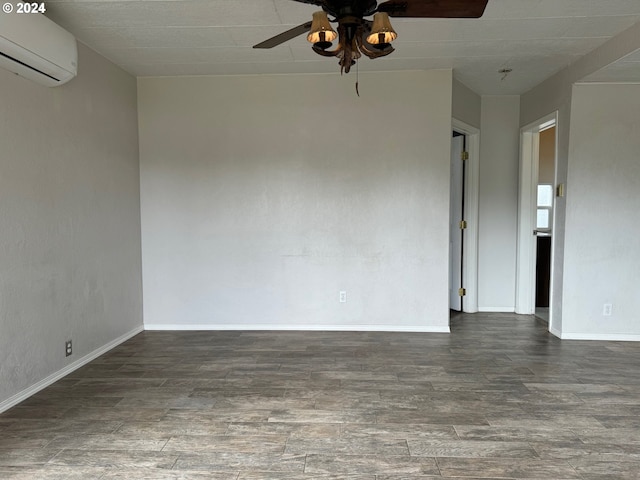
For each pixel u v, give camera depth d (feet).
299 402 9.02
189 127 14.23
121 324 13.23
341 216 14.17
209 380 10.21
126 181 13.52
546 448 7.28
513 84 15.14
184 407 8.80
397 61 12.76
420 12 6.64
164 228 14.49
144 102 14.23
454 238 17.29
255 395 9.37
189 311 14.66
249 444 7.40
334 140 14.02
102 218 12.14
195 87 14.14
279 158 14.17
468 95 15.60
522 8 9.24
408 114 13.78
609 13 9.48
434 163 13.82
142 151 14.35
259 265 14.46
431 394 9.39
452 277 17.51
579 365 11.15
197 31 10.55
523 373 10.61
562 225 13.47
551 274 14.26
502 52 11.98
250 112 14.12
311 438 7.59
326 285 14.37
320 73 13.88
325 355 11.94
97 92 11.89
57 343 10.21
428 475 6.53
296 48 11.68
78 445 7.36
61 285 10.34
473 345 12.82
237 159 14.25
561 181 13.52
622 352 12.15
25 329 9.15
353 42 6.82
